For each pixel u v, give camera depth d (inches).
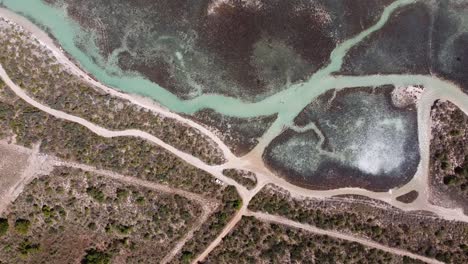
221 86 1697.8
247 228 1711.4
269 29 1691.7
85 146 1683.1
